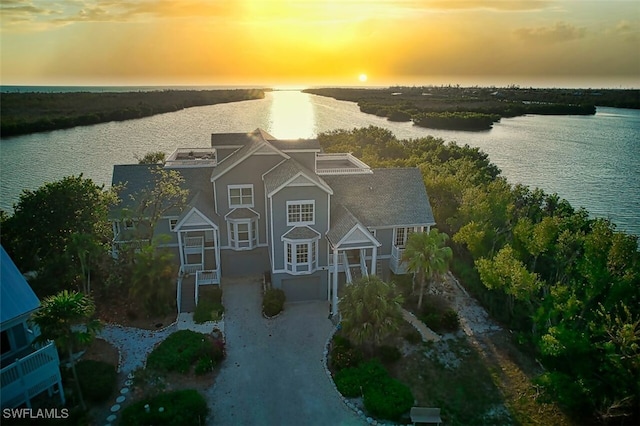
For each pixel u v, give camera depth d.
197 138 118.31
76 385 19.91
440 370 24.52
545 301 24.59
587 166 88.81
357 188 35.03
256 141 34.62
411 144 79.06
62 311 18.73
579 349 20.97
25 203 30.83
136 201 33.91
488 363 25.17
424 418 19.84
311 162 35.09
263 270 35.38
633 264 23.38
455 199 41.47
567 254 27.14
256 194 33.91
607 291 23.81
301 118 176.00
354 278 31.27
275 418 20.81
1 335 19.70
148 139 116.50
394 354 25.00
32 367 18.98
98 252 28.12
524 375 24.20
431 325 28.23
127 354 24.89
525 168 87.06
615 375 20.09
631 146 111.38
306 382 23.33
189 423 19.97
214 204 34.31
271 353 25.72
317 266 31.42
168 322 28.19
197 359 24.52
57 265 28.30
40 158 90.88
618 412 20.34
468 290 33.06
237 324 28.58
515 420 21.14
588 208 63.19
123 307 29.50
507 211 34.84
